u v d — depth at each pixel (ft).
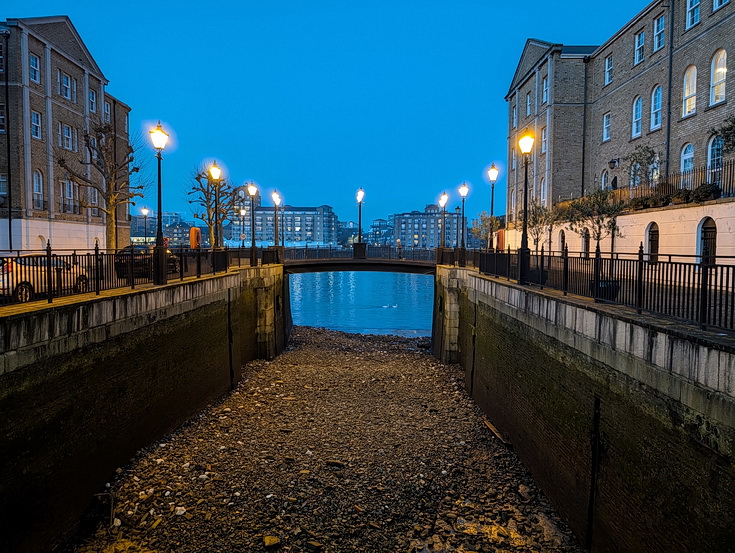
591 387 28.96
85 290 34.73
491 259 59.00
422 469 37.81
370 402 54.90
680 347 20.54
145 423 37.86
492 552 28.19
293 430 44.80
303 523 29.84
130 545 27.17
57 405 26.89
